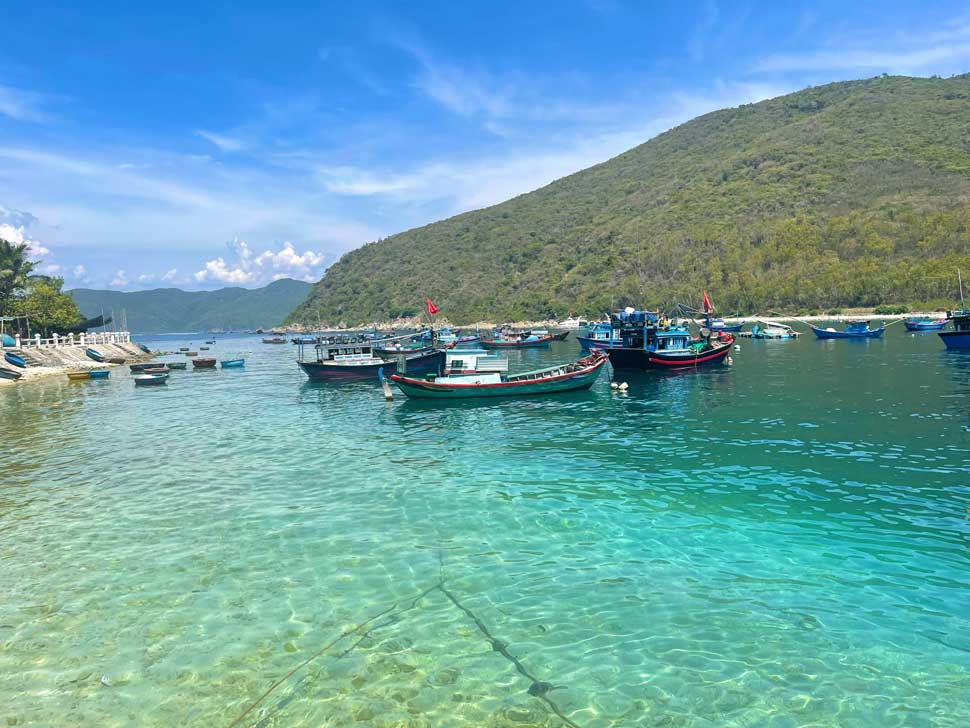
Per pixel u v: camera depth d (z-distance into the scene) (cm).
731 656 898
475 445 2309
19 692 860
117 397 4369
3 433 2942
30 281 8994
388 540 1376
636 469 1875
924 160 17412
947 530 1312
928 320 10019
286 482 1877
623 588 1113
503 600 1086
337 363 4859
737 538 1317
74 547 1384
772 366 4841
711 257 16288
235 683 870
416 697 828
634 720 771
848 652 897
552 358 7050
